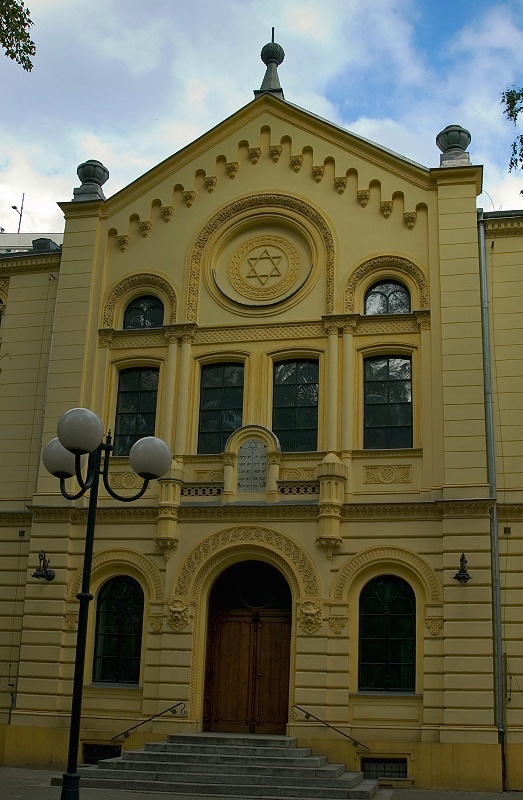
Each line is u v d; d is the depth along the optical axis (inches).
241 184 1125.7
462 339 994.1
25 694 990.4
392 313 1040.8
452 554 927.7
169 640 971.3
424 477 967.6
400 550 947.3
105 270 1138.0
